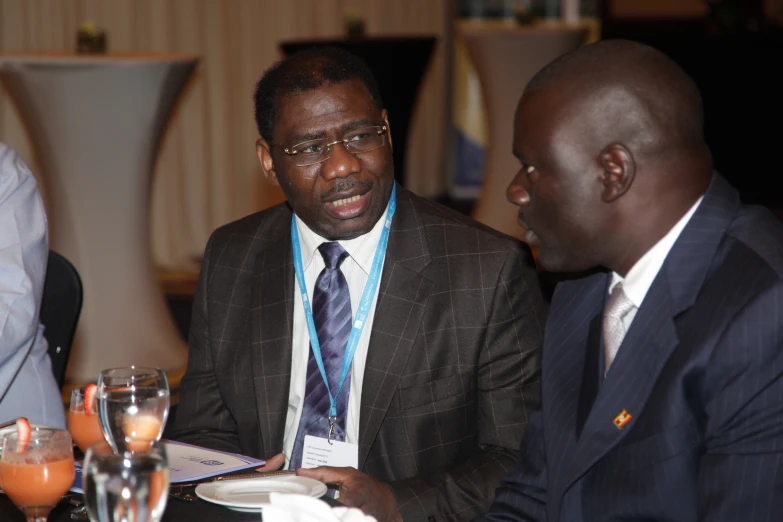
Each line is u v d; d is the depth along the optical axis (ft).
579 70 4.13
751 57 26.91
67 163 13.42
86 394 5.08
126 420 4.55
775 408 3.91
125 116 13.32
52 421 6.77
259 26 23.52
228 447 6.33
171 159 22.02
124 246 13.80
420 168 28.60
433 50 19.11
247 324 6.28
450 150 29.32
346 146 5.68
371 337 5.91
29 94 13.21
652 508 4.17
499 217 20.01
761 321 3.93
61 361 7.23
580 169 4.12
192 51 22.21
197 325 6.51
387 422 5.88
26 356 6.64
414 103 19.24
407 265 6.02
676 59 27.53
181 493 4.72
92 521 3.77
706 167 4.24
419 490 5.44
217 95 22.82
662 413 4.14
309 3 24.39
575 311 4.91
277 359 6.10
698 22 29.32
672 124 4.09
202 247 22.67
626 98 4.06
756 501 3.89
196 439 6.34
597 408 4.34
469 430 6.00
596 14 29.66
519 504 4.99
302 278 6.19
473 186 29.66
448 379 5.92
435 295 5.96
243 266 6.45
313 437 5.88
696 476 4.12
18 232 6.60
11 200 6.64
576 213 4.19
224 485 4.70
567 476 4.43
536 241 4.47
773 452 3.89
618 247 4.29
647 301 4.27
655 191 4.16
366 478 5.15
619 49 4.15
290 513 3.94
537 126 4.17
